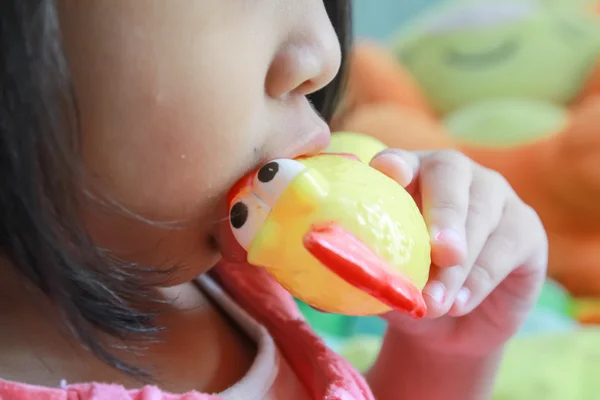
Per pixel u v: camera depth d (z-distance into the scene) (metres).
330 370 0.47
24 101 0.30
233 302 0.52
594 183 1.11
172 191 0.35
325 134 0.39
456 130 1.25
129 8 0.32
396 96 1.31
